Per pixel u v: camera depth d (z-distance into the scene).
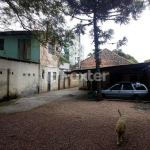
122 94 12.98
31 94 17.06
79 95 17.28
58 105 11.31
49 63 21.08
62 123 6.99
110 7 11.23
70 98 14.96
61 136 5.52
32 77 17.12
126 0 10.70
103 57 26.64
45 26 10.70
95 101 12.82
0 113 8.96
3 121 7.33
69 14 11.84
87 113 8.87
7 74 13.14
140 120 7.34
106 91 13.66
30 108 10.36
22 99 14.09
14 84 14.12
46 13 10.15
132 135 5.53
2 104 11.69
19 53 18.64
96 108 10.16
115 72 19.00
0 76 12.32
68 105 11.29
